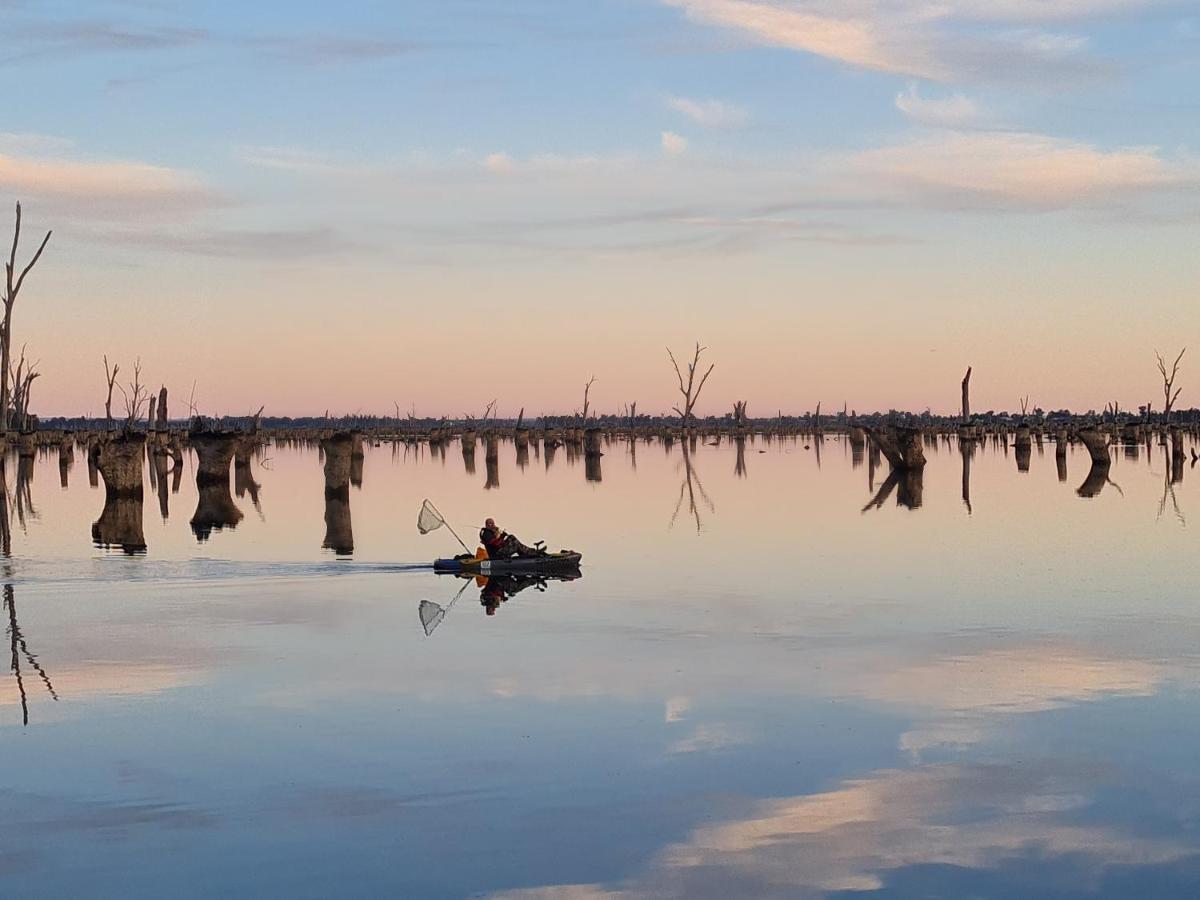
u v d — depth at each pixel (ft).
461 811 37.55
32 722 47.65
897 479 209.67
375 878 32.83
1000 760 42.37
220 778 40.73
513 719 47.70
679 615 71.51
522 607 74.79
